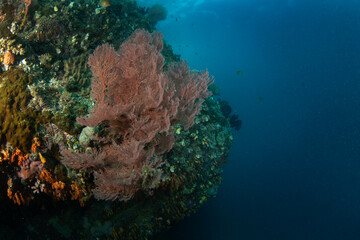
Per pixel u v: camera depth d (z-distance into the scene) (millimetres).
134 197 3650
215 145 5207
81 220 3666
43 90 3400
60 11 4586
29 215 3432
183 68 4273
